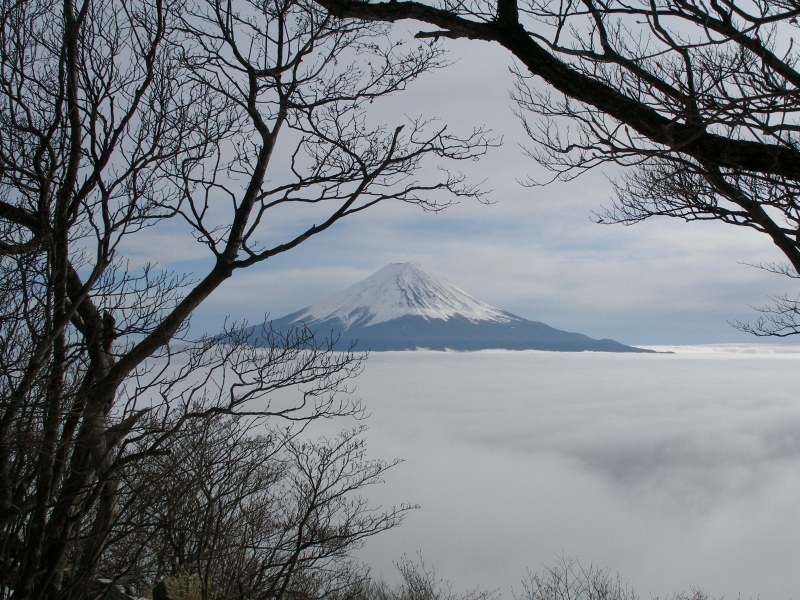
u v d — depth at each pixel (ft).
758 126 7.51
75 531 10.31
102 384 10.41
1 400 8.84
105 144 10.22
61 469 9.72
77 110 10.10
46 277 9.80
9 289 9.88
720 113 7.58
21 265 9.55
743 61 7.97
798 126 7.44
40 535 9.32
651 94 8.03
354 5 7.89
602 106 7.84
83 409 9.65
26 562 9.21
